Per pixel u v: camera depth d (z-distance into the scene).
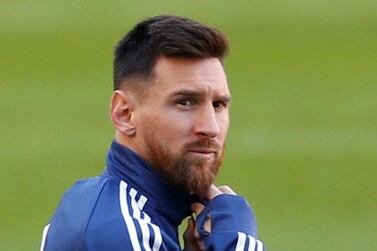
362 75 62.81
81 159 52.59
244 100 59.31
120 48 15.00
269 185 49.81
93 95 60.25
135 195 14.80
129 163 14.88
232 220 15.05
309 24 70.50
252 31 69.56
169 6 73.44
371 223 45.50
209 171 14.63
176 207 14.98
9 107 59.22
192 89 14.50
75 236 14.55
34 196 48.97
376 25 69.94
